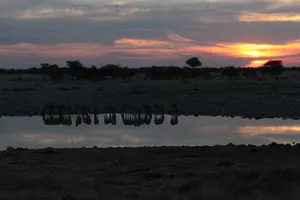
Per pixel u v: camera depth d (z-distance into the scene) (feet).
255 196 42.70
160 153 84.48
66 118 206.18
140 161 75.15
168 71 399.24
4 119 208.64
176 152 85.30
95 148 92.94
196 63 455.22
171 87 305.94
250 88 303.68
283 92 286.66
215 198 42.60
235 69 390.01
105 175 61.93
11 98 265.95
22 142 121.60
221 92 291.38
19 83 335.67
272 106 241.96
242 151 84.58
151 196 43.96
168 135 137.08
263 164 68.85
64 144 115.75
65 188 51.65
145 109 211.41
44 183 53.83
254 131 147.43
